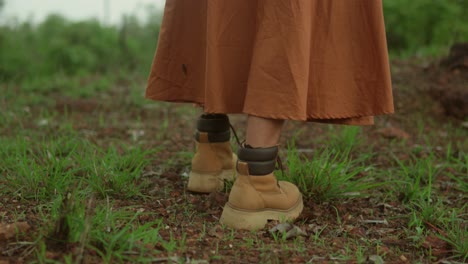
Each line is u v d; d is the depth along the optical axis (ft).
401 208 9.67
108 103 19.16
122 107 18.74
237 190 8.24
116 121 16.71
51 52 26.89
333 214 9.19
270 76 7.48
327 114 7.99
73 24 29.25
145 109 18.40
